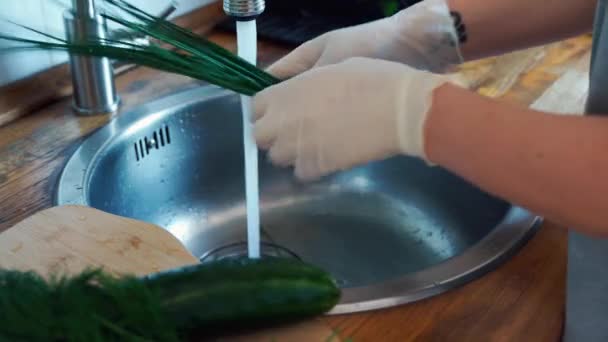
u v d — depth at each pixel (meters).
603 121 0.56
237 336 0.59
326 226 1.04
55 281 0.57
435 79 0.62
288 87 0.68
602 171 0.55
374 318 0.67
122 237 0.69
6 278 0.57
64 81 0.99
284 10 1.23
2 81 0.93
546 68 1.11
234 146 1.04
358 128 0.64
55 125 0.93
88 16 0.86
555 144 0.56
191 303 0.55
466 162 0.59
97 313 0.54
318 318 0.60
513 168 0.57
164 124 0.97
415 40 0.77
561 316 0.68
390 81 0.63
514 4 0.74
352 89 0.65
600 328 0.72
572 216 0.57
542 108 1.00
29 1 0.93
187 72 0.73
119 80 1.05
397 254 1.00
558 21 0.74
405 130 0.61
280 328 0.59
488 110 0.58
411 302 0.68
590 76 0.69
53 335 0.53
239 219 1.05
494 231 0.77
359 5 1.17
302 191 1.08
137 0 1.04
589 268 0.70
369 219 1.05
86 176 0.83
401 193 1.05
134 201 0.96
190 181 1.03
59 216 0.71
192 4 1.15
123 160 0.92
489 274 0.72
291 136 0.67
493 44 0.77
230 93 1.00
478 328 0.66
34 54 0.95
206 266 0.57
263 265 0.57
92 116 0.96
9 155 0.88
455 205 0.99
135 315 0.54
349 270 0.97
